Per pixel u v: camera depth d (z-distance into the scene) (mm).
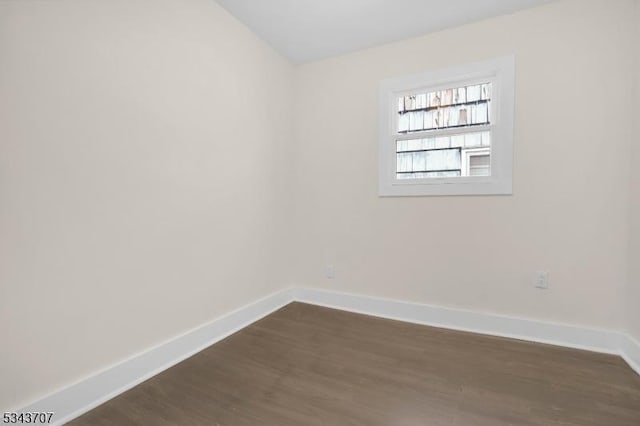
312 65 2727
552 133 1897
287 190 2770
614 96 1758
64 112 1227
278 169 2641
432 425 1193
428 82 2244
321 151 2705
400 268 2393
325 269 2715
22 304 1128
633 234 1682
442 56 2199
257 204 2393
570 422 1205
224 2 1947
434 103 2369
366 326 2232
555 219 1909
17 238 1110
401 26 2172
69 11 1233
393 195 2393
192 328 1836
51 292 1206
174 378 1543
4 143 1070
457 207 2180
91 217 1329
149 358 1568
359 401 1348
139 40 1506
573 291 1878
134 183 1500
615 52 1750
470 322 2146
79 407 1284
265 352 1823
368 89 2479
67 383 1256
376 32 2256
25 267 1132
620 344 1763
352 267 2594
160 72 1614
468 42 2113
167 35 1648
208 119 1925
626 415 1243
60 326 1235
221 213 2047
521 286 2008
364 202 2525
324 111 2680
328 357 1761
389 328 2195
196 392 1422
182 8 1733
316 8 1999
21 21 1101
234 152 2146
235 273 2182
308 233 2789
